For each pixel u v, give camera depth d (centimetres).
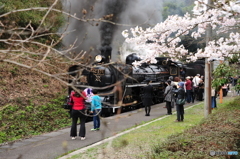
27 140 871
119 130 936
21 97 1313
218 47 759
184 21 676
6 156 685
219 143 612
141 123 1067
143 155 622
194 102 1789
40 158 659
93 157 632
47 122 1153
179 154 558
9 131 985
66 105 1248
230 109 1077
